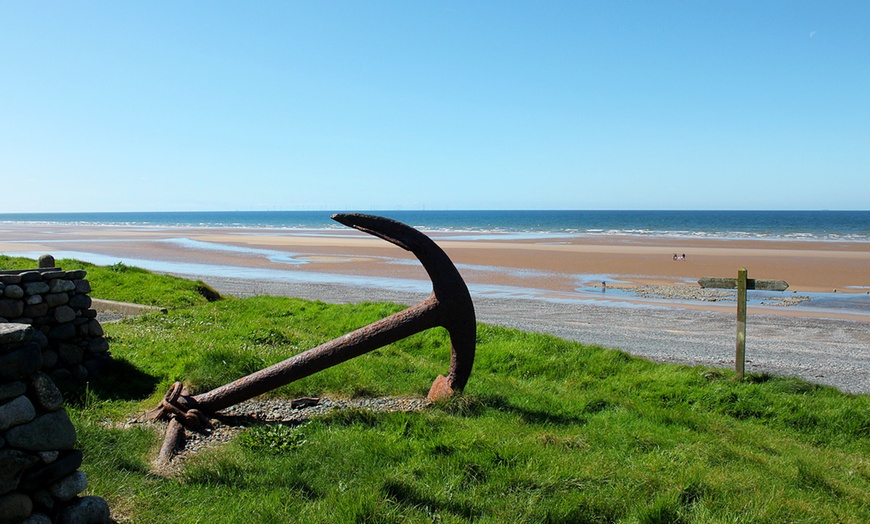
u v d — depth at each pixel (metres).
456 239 55.56
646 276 27.19
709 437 6.28
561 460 5.02
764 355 12.54
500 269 29.95
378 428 5.86
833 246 44.06
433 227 92.38
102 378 7.46
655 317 17.22
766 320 16.91
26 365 3.32
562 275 27.56
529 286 24.06
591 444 5.70
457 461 4.90
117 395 6.97
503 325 15.61
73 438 3.54
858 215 172.88
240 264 32.41
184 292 15.18
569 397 7.75
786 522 4.19
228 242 51.16
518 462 4.94
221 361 7.67
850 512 4.55
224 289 21.75
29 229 88.75
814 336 14.75
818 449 6.50
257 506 4.11
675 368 9.34
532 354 9.97
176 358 8.24
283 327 11.83
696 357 12.28
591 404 7.39
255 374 6.37
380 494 4.31
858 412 7.30
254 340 9.95
